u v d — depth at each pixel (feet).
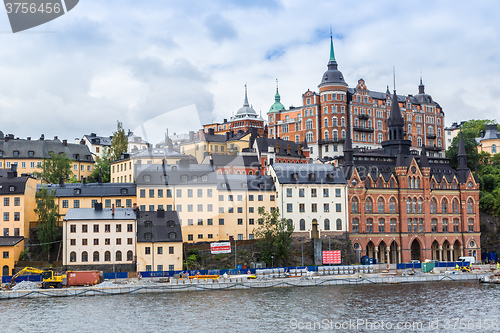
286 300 352.69
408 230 570.87
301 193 513.45
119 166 478.59
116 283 395.96
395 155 606.96
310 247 501.56
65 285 388.98
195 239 444.14
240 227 484.33
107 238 427.33
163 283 395.14
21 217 447.42
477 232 594.65
